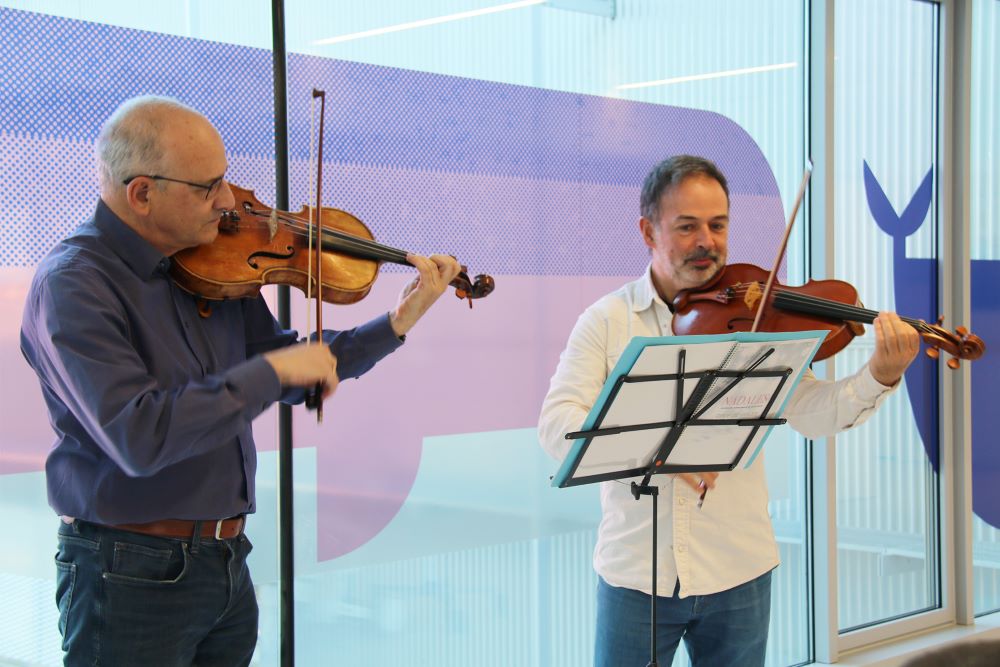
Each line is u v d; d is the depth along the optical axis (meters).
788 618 3.57
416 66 2.78
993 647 1.21
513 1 2.94
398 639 2.80
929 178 3.97
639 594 2.11
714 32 3.33
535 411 3.00
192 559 1.78
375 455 2.74
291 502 2.62
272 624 2.63
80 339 1.58
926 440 3.97
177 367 1.76
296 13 2.61
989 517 4.16
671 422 1.81
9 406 2.24
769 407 1.91
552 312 3.01
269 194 2.58
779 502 3.54
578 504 3.10
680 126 3.26
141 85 2.39
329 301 2.03
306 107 2.62
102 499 1.69
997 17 4.18
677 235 2.14
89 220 1.78
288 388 1.93
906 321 2.24
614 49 3.13
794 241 3.54
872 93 3.79
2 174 2.22
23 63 2.24
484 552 2.93
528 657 3.02
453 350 2.85
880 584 3.84
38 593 2.29
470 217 2.87
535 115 2.98
